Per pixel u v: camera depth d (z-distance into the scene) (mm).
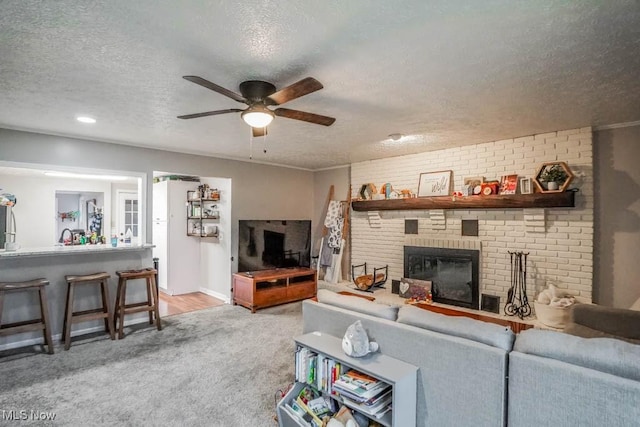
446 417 1812
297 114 2428
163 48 1903
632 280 3387
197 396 2605
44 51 1940
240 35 1769
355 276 5824
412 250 5035
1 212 5145
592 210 3564
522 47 1888
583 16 1585
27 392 2639
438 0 1466
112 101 2779
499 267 4238
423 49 1913
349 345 2012
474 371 1711
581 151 3623
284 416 2180
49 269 3789
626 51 1925
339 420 1943
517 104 2848
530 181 3924
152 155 4641
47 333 3383
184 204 6262
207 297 5910
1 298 3238
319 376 2186
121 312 3863
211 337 3885
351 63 2090
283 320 4539
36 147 3750
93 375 2930
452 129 3682
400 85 2441
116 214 6941
